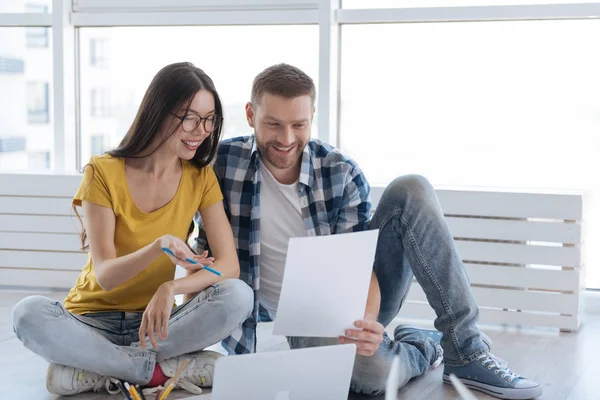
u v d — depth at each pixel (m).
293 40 3.51
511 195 2.96
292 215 2.16
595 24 3.17
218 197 2.17
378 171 3.48
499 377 2.11
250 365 1.55
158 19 3.59
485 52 3.30
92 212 2.08
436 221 2.10
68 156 3.70
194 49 3.62
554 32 3.22
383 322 2.27
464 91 3.35
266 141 2.03
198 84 2.05
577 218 2.90
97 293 2.13
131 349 2.10
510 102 3.29
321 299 1.76
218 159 2.21
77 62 3.73
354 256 1.74
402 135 3.44
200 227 2.24
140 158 2.12
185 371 2.14
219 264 2.10
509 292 2.98
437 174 3.41
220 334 2.09
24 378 2.28
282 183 2.16
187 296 2.21
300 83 1.99
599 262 3.24
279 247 2.18
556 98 3.24
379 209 2.14
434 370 2.34
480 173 3.36
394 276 2.18
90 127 3.76
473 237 3.00
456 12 3.27
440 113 3.38
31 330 2.00
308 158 2.14
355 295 1.79
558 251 2.93
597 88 3.19
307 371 1.61
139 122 2.09
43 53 3.72
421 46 3.38
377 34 3.43
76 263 3.47
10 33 3.74
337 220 2.19
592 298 3.20
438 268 2.11
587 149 3.23
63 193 3.44
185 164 2.18
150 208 2.13
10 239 3.50
